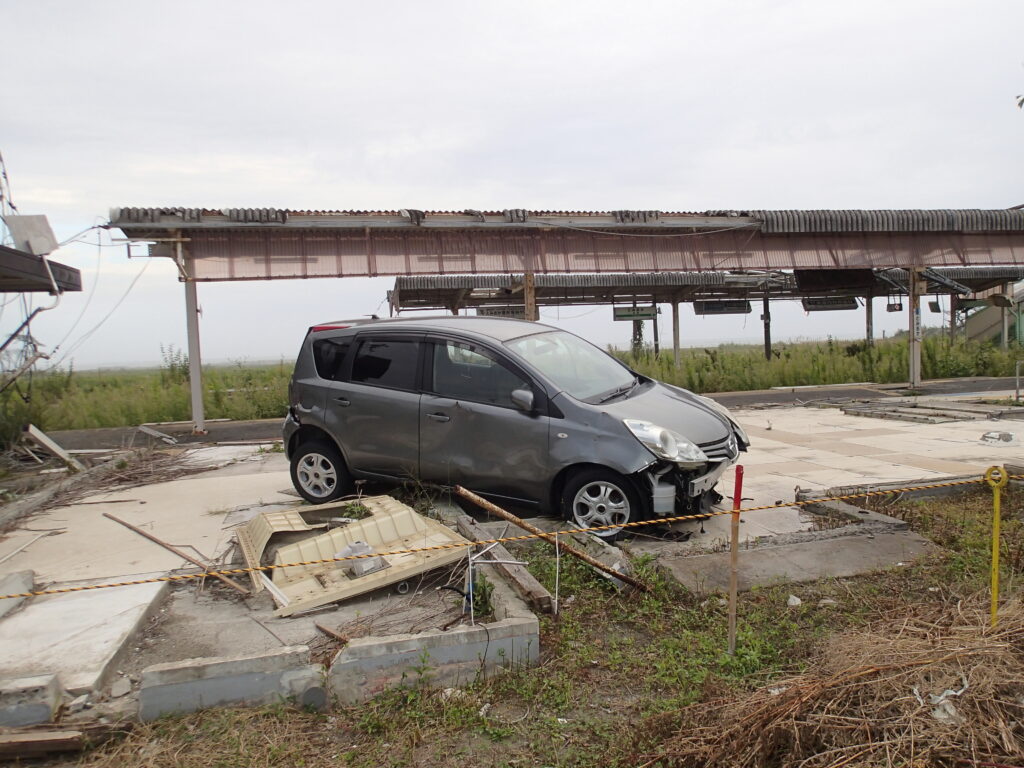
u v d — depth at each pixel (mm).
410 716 3240
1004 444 9125
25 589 4707
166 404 16328
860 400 15523
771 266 16297
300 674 3381
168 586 4844
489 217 14602
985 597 3945
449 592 4594
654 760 2857
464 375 6195
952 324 25797
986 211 17172
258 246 13867
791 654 3693
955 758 2436
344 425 6578
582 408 5664
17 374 9984
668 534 5598
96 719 3219
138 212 12766
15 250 8164
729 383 20172
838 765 2480
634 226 15305
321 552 4973
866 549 5051
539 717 3258
